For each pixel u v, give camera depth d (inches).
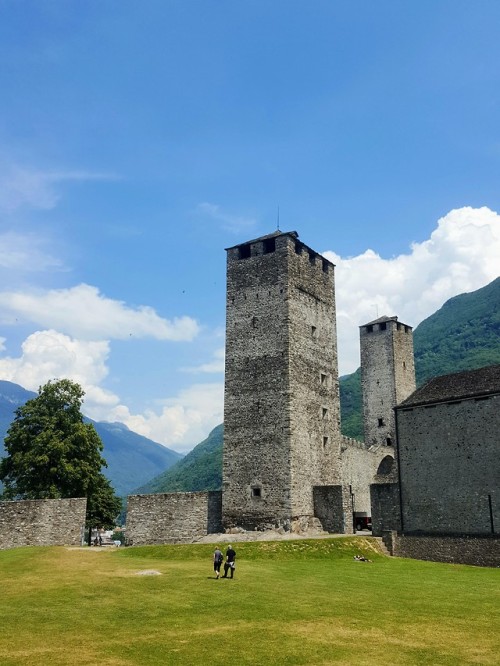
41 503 1728.6
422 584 1098.1
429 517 1683.1
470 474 1627.7
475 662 607.8
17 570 1157.1
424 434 1739.7
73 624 745.0
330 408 2108.8
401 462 1768.0
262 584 1043.9
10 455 2091.5
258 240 2084.2
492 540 1443.2
